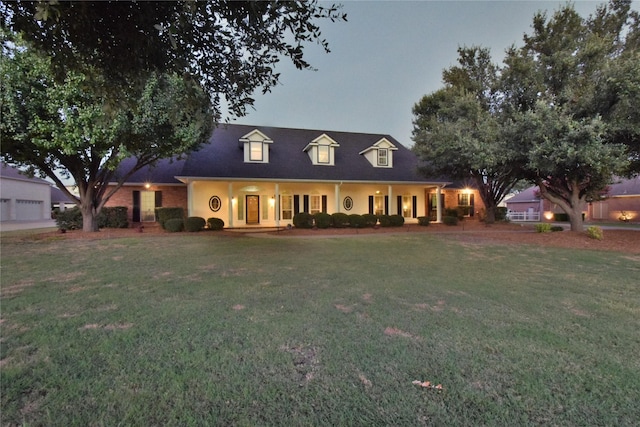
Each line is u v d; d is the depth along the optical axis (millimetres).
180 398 2121
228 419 1918
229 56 2855
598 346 2922
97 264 6809
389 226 17297
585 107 9898
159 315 3688
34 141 8742
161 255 8000
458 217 20672
